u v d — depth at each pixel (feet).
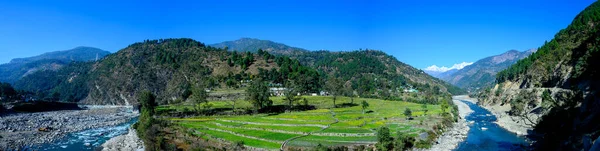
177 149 272.92
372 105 621.72
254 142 278.67
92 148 316.19
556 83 469.57
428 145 286.05
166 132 339.16
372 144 267.39
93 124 483.92
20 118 545.03
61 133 397.19
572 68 431.43
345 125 364.58
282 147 260.83
